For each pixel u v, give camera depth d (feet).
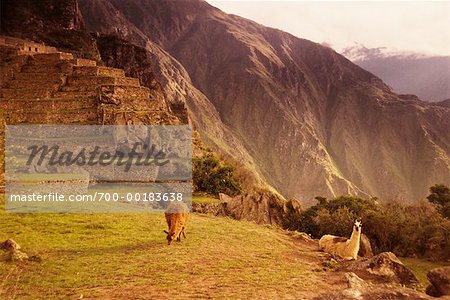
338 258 72.08
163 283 45.85
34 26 466.70
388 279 57.57
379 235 221.05
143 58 536.83
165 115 245.45
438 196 305.73
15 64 273.95
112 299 40.37
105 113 225.76
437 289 45.16
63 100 240.32
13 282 44.16
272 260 62.49
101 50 513.04
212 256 60.44
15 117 225.56
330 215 222.48
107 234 71.82
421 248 213.25
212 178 196.44
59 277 46.57
